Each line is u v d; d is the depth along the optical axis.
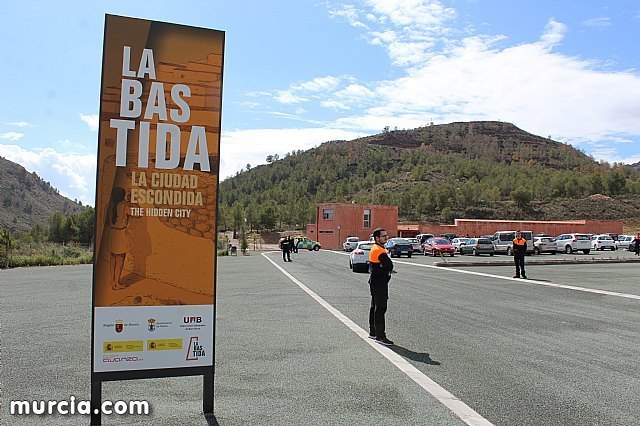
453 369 7.47
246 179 187.88
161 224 5.36
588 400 6.10
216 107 5.53
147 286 5.32
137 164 5.30
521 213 109.81
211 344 5.51
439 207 113.50
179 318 5.40
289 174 185.00
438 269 28.66
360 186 150.75
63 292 16.78
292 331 10.41
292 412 5.66
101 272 5.21
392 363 7.80
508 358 8.13
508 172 148.38
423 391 6.43
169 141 5.39
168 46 5.39
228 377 7.04
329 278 23.75
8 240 31.83
